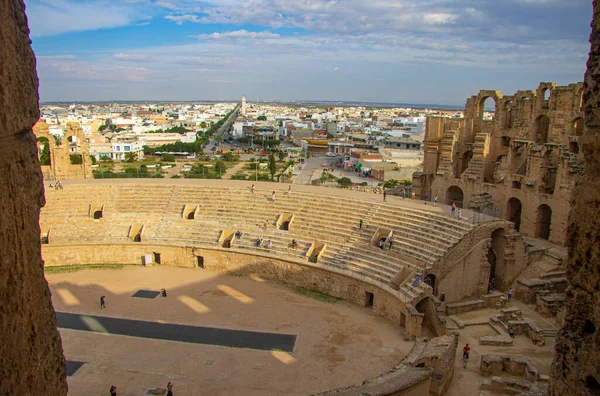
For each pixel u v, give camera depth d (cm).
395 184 11625
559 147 5275
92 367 3688
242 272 5847
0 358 950
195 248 6000
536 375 3362
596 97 1242
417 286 4516
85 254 6088
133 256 6138
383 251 5219
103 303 4803
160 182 7294
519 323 4172
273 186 7125
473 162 6297
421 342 3862
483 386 3356
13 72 984
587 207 1269
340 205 6203
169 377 3575
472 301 4772
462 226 5038
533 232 5594
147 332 4297
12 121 978
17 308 1002
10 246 982
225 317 4650
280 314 4744
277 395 3375
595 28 1288
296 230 5991
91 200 6712
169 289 5344
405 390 2811
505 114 6762
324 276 5275
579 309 1310
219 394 3369
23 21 1048
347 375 3653
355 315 4759
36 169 1091
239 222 6347
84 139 7962
